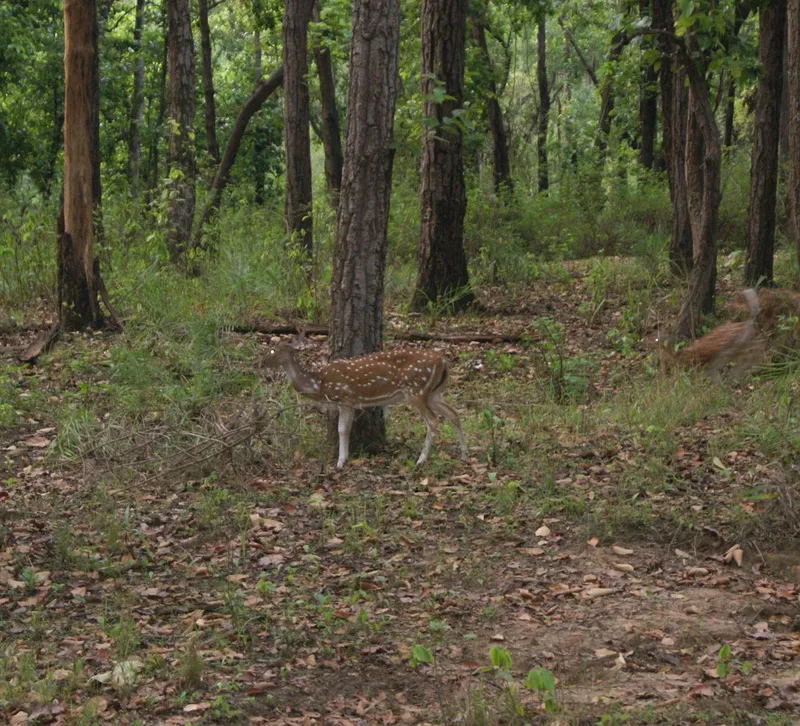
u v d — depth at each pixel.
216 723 4.96
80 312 13.56
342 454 9.19
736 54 12.53
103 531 7.61
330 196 18.83
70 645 5.82
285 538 7.60
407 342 13.81
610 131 30.41
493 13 30.48
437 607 6.43
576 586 6.75
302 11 17.00
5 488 8.48
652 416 10.06
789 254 17.83
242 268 15.27
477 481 8.74
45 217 15.82
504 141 29.05
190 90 18.86
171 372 11.36
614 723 4.89
